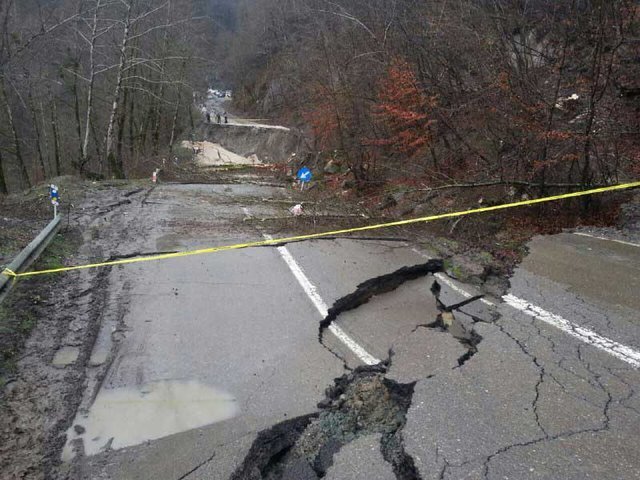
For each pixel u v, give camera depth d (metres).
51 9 20.41
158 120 34.34
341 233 9.32
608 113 9.30
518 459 3.41
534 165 9.14
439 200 11.45
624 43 8.78
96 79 28.08
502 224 9.28
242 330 5.40
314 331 5.42
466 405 4.00
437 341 5.11
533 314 5.64
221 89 86.25
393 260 7.53
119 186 16.52
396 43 14.47
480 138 12.05
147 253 7.84
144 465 3.51
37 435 3.75
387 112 12.93
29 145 29.58
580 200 9.28
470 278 6.87
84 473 3.43
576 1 9.56
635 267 6.95
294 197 15.46
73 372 4.53
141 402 4.17
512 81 9.88
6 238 7.80
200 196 14.85
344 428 3.97
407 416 3.89
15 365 4.55
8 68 20.34
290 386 4.43
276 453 3.80
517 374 4.43
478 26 12.40
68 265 7.12
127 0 22.39
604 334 5.14
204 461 3.53
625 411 3.90
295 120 29.06
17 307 5.56
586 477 3.24
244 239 8.95
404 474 3.38
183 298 6.19
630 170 9.37
